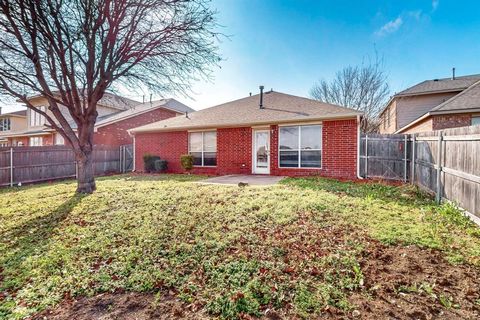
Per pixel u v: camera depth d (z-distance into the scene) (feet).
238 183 28.86
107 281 9.75
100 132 56.24
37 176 39.63
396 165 31.42
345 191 23.26
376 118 69.26
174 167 45.29
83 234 14.64
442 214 15.93
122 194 24.14
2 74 21.06
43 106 69.46
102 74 24.61
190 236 13.41
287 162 36.29
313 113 34.19
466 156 15.62
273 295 8.38
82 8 21.07
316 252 11.16
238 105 46.65
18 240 14.51
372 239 12.36
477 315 7.31
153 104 69.56
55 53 23.07
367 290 8.55
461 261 10.22
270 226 14.38
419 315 7.37
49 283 9.90
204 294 8.64
